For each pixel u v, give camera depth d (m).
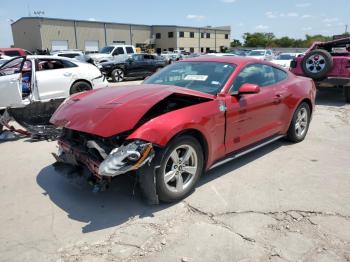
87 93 4.10
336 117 7.84
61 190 3.88
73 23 56.06
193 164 3.61
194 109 3.54
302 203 3.54
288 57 20.28
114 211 3.39
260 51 24.69
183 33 69.50
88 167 3.39
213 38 77.50
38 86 8.05
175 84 4.26
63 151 3.89
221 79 4.10
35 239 2.94
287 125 5.22
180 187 3.51
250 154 5.07
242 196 3.69
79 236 2.98
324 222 3.17
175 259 2.65
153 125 3.18
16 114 5.85
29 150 5.44
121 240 2.91
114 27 61.59
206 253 2.72
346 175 4.29
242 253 2.72
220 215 3.29
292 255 2.70
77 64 9.05
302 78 5.74
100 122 3.17
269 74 4.88
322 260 2.64
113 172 2.95
